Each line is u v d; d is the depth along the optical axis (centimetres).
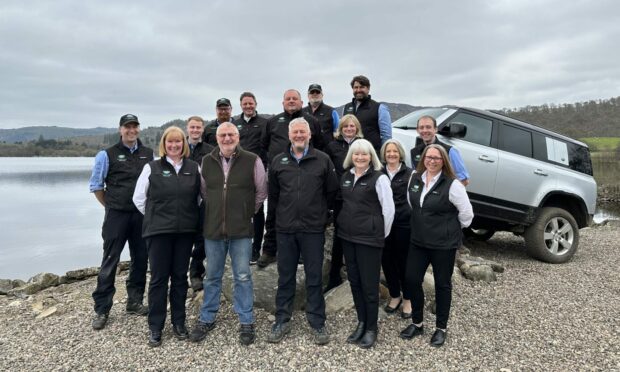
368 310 359
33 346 368
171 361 336
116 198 412
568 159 654
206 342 369
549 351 346
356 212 357
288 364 329
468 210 352
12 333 403
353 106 510
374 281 358
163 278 366
